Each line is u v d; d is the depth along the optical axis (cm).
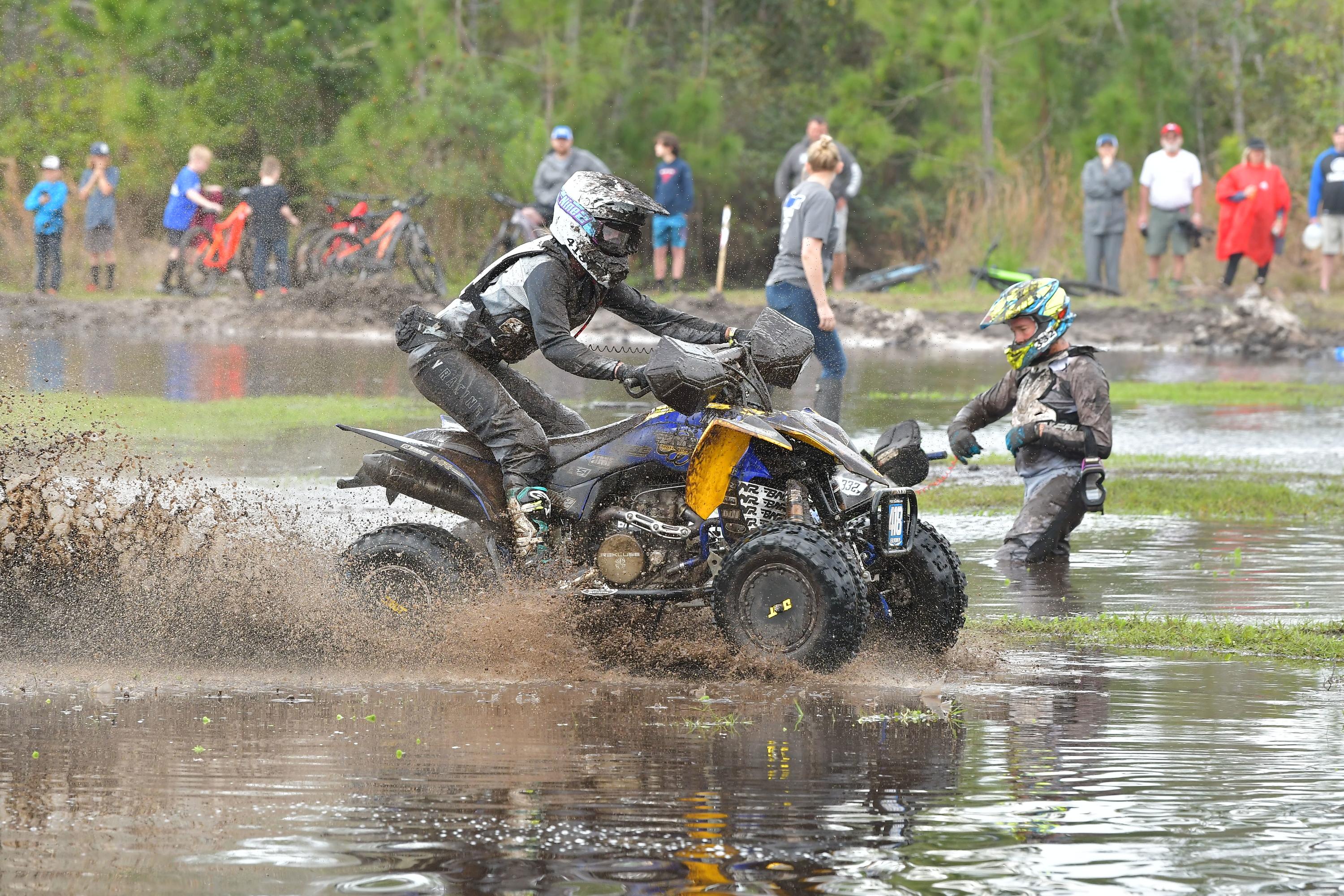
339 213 7388
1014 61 8525
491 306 1617
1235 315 6388
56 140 7350
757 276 9212
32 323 5947
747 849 962
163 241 7244
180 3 7712
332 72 7812
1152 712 1355
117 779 1109
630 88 8500
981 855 958
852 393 4416
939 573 1590
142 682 1459
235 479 2644
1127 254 7444
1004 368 5300
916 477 1661
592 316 1664
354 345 5669
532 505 1587
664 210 1602
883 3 8675
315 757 1176
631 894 888
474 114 7588
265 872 919
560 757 1181
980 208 8162
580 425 1694
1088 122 8338
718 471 1565
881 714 1344
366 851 954
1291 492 2873
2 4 7962
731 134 9125
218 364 4753
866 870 930
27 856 943
